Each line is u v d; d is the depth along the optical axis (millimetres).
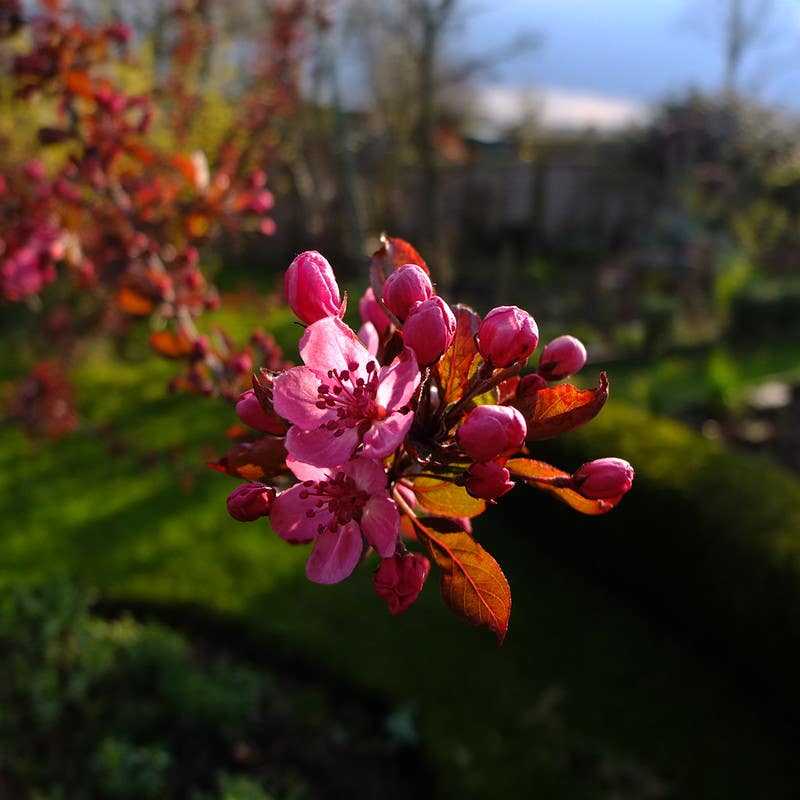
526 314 1297
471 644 5344
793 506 5273
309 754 4418
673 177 16891
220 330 2570
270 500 1289
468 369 1305
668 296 14078
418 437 1313
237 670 4965
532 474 1367
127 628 5016
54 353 9031
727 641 5156
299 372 1229
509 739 4676
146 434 8031
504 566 6309
